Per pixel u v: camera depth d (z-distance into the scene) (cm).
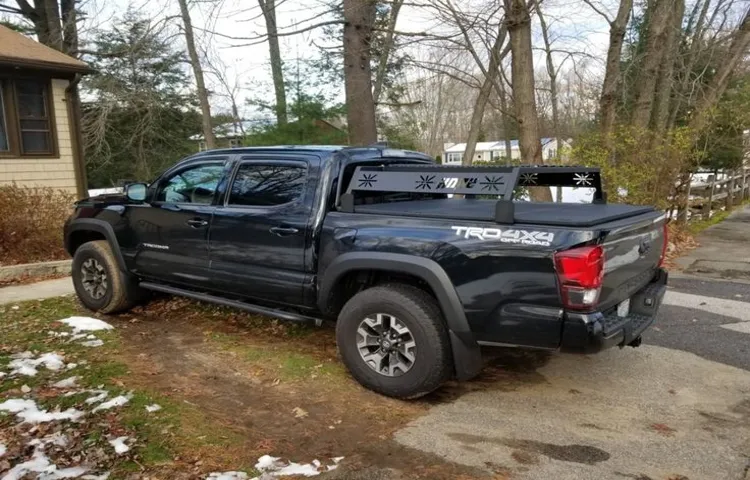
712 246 978
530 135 801
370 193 439
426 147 3012
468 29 834
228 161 462
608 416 349
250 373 410
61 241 852
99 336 487
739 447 311
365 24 905
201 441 306
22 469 273
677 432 329
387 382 365
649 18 1179
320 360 437
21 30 1752
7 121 1018
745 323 546
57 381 383
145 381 389
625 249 339
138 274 534
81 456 287
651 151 937
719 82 1312
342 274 381
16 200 823
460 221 341
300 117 1292
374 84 1111
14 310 572
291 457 295
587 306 301
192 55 1359
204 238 465
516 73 794
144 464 281
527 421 341
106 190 2012
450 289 336
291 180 418
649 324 373
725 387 396
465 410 356
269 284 426
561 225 311
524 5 760
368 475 279
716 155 1548
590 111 1527
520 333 319
